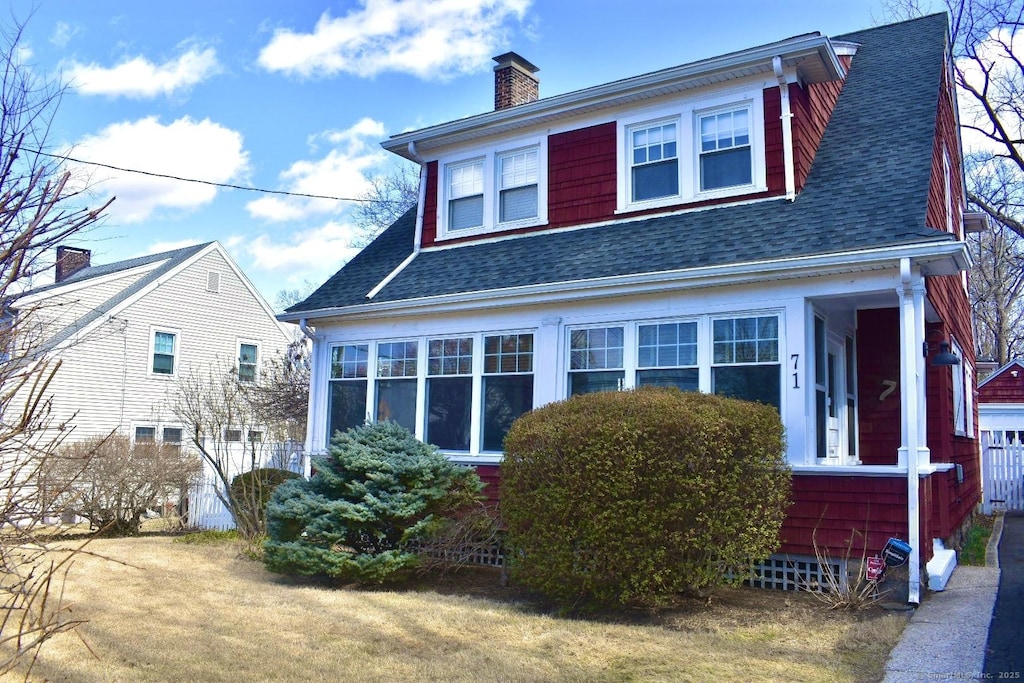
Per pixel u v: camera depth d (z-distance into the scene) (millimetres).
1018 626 6441
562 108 11656
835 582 7637
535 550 7570
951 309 12062
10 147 3615
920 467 7660
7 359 4020
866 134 10648
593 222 11375
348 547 9797
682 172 10719
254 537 12195
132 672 5648
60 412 21328
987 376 24781
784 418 8367
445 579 9234
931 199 10047
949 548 9906
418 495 8867
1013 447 16781
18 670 5605
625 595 7039
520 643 6379
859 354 10695
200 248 26062
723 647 6156
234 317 26734
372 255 13789
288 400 19391
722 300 8891
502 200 12453
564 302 10023
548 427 7508
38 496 4297
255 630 6836
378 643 6414
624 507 6996
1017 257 25141
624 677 5461
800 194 9836
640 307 9438
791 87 10156
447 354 11094
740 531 7051
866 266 7969
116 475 14008
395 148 13344
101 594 8367
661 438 6988
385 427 9406
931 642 6059
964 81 21422
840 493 7934
